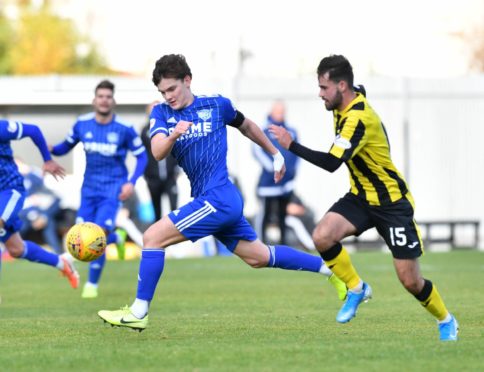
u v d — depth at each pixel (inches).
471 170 2452.0
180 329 884.0
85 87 2393.0
